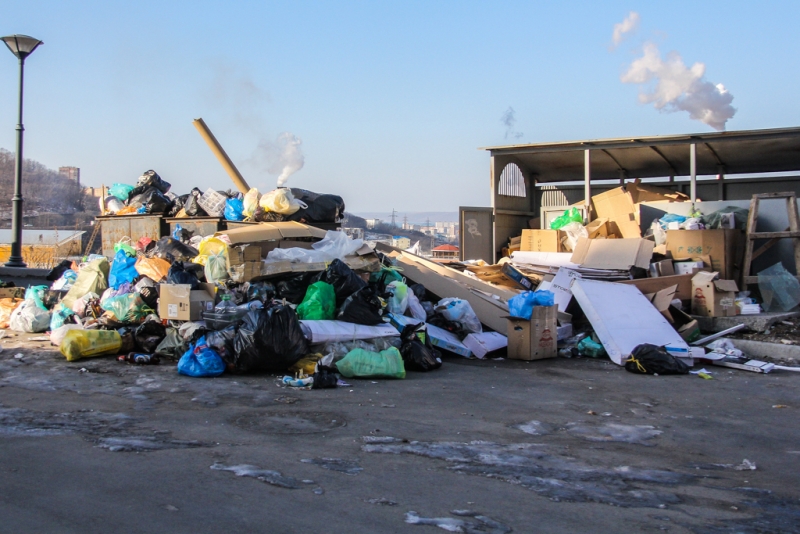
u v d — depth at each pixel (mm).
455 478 4402
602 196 14875
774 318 11078
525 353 9266
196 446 4836
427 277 11156
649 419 6277
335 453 4820
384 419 5840
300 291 9031
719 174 17094
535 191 18578
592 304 9969
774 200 13125
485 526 3629
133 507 3660
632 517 3867
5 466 4242
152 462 4426
